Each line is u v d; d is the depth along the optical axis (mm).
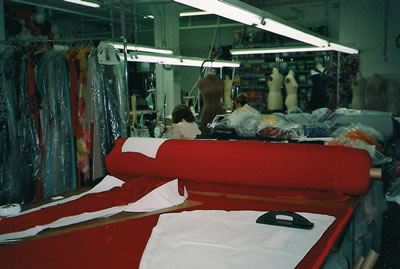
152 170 2352
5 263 1295
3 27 5875
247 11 3160
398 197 2451
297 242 1374
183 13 9984
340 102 8883
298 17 10656
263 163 2082
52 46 3891
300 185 2039
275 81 8469
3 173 3781
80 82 3484
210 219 1653
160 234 1492
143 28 13570
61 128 3658
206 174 2223
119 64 3504
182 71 13445
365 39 8867
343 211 1751
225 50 12195
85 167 3557
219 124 3049
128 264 1254
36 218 1729
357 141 2225
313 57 9500
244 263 1224
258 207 1835
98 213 1773
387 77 8680
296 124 2943
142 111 6914
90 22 12992
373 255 1928
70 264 1269
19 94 3727
